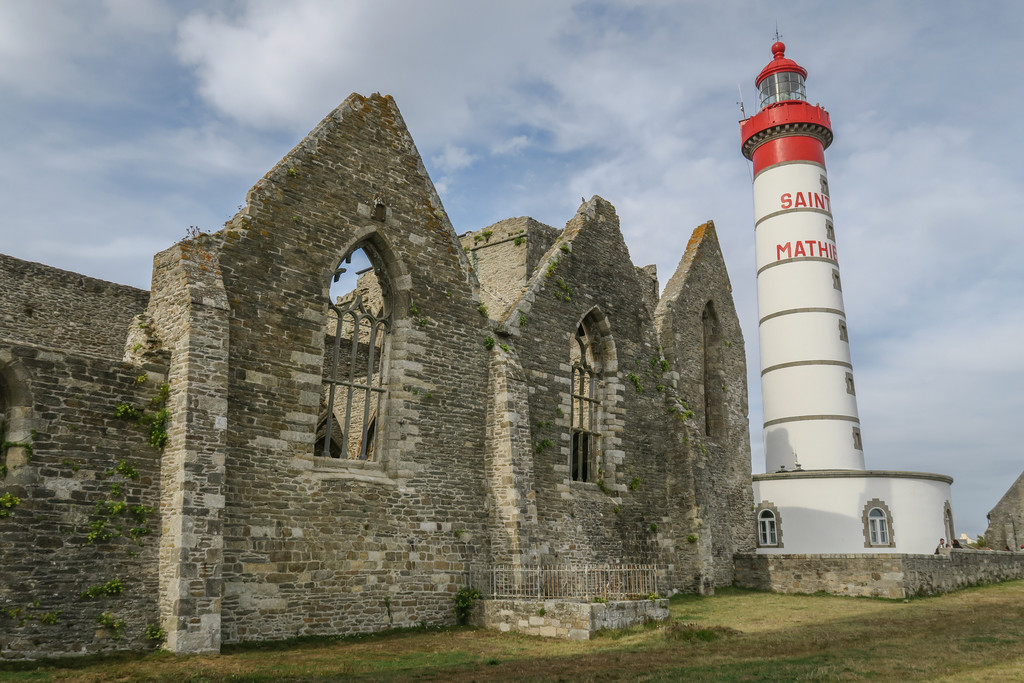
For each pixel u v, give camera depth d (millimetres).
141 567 16266
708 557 29250
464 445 22891
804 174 41500
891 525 31375
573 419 28594
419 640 18734
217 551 16641
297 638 18234
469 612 21484
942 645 16812
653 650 16750
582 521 25953
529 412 25094
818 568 29500
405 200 23203
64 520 15516
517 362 24312
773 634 19188
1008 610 23609
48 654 14844
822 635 18875
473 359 23766
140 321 18188
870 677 13156
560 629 18922
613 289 29812
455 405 22953
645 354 30484
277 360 19359
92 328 24734
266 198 20062
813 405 38344
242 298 19016
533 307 26203
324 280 20781
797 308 39688
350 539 19781
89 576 15586
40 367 15805
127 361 17828
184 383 17047
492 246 35031
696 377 36125
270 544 18281
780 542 32844
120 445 16578
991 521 43875
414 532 21109
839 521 31844
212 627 16219
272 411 19016
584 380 28859
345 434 20891
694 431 30688
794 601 26828
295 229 20453
